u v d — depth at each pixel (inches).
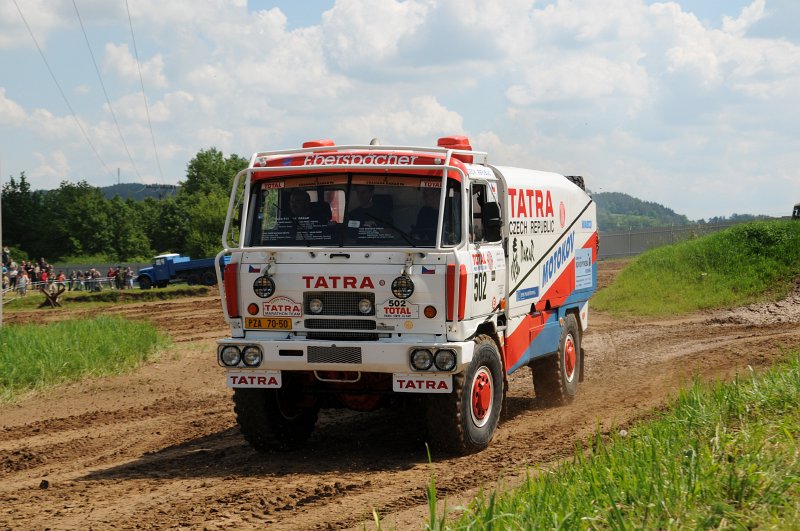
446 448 341.4
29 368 555.8
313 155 352.2
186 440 403.9
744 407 331.0
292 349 333.1
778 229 1117.1
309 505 278.4
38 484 324.5
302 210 350.0
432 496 215.2
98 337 657.0
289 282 339.9
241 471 332.5
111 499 295.7
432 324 327.6
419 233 336.8
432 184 339.9
